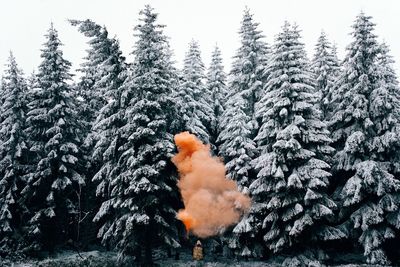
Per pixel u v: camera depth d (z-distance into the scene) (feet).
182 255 103.60
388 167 86.28
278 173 82.28
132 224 79.15
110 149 84.48
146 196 81.30
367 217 83.15
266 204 88.28
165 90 86.84
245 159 94.07
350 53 92.17
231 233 95.45
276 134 89.30
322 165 83.25
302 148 85.40
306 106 84.99
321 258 82.53
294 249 84.94
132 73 85.92
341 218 90.53
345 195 87.35
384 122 86.74
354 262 92.68
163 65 87.92
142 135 81.10
